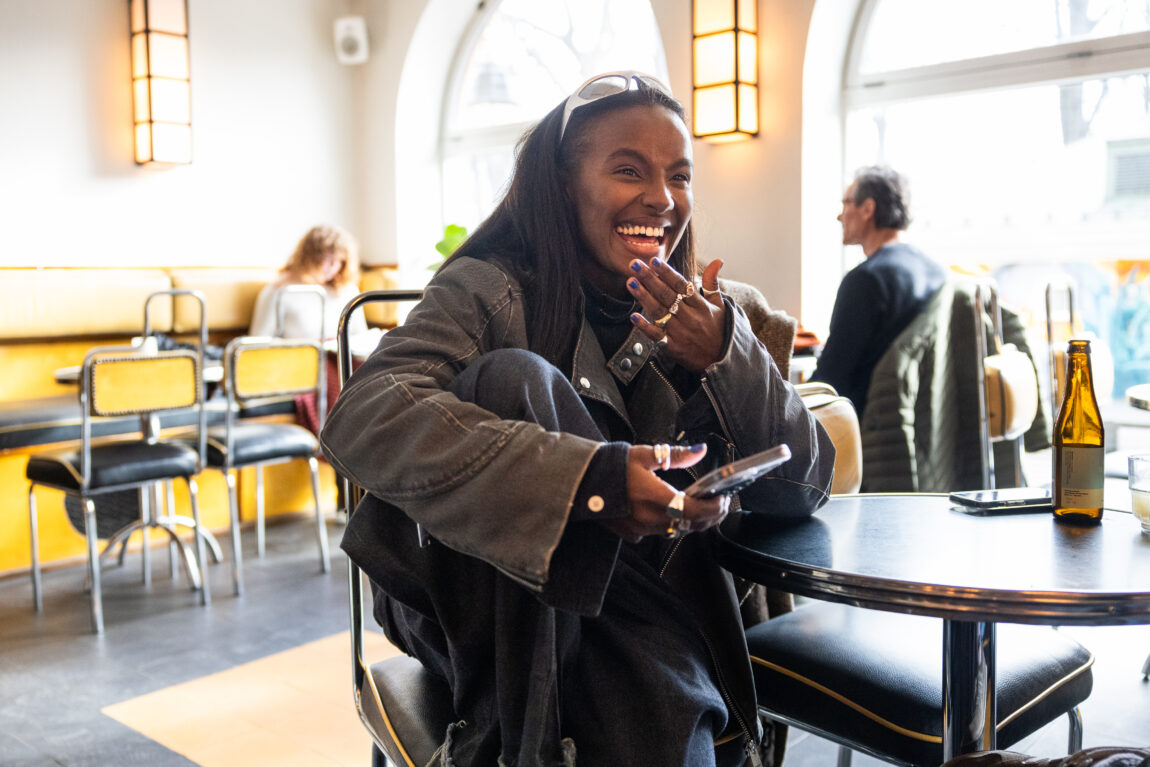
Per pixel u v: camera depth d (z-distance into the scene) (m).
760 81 4.30
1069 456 1.24
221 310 5.05
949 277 3.04
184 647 3.05
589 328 1.13
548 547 0.83
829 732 1.37
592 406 1.10
